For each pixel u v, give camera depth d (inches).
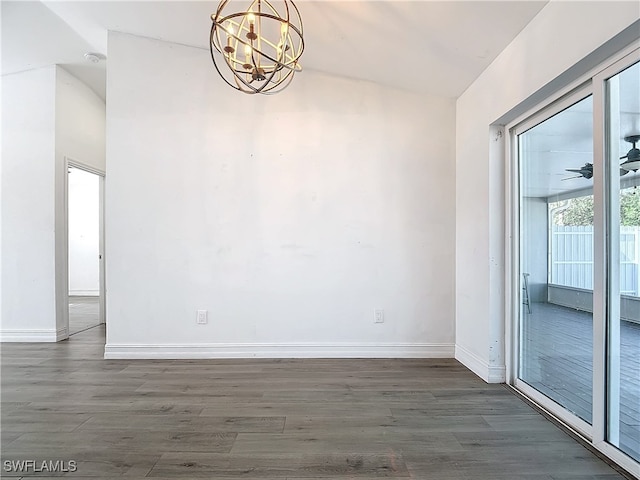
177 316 129.1
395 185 131.0
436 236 130.8
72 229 322.3
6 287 153.7
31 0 112.7
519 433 77.6
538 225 94.5
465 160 122.7
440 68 112.4
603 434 70.0
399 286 130.5
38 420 83.1
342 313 130.5
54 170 153.9
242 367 119.6
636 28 58.6
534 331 96.7
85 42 135.9
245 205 129.8
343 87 131.0
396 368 118.8
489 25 88.6
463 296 124.0
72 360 127.0
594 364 71.8
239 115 129.9
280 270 130.3
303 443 73.6
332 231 130.4
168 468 65.2
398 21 95.3
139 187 128.3
